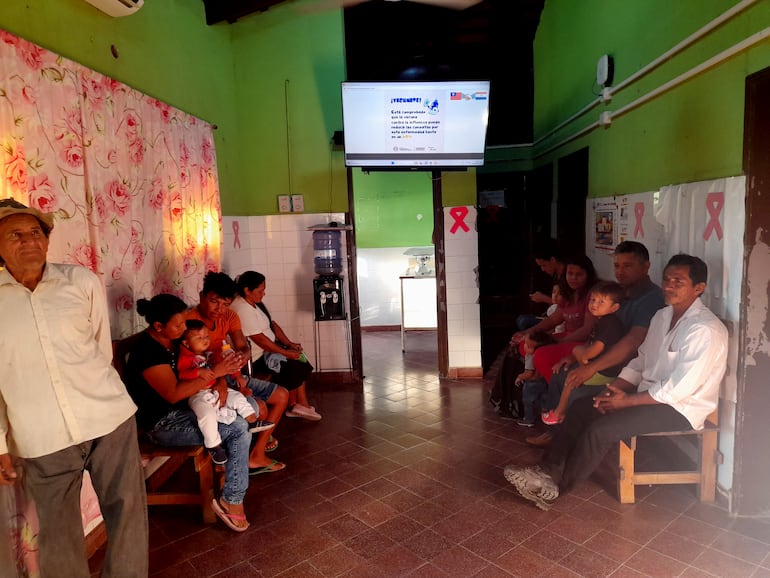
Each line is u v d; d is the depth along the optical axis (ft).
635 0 12.03
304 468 11.15
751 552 7.95
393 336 23.47
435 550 8.25
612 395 9.39
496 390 13.98
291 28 16.03
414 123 14.60
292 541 8.61
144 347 9.02
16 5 7.73
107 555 7.13
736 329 8.68
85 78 8.86
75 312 6.70
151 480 9.95
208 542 8.66
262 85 16.24
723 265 8.91
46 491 6.68
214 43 14.88
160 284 11.07
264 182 16.58
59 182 8.17
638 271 10.61
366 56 20.53
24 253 6.30
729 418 8.94
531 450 11.61
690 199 9.86
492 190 24.73
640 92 11.95
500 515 9.15
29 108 7.63
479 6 19.35
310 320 16.96
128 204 9.96
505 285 25.44
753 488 8.75
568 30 17.20
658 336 9.59
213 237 13.60
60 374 6.53
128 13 9.90
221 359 10.45
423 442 12.23
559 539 8.41
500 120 23.90
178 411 9.23
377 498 9.85
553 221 19.93
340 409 14.60
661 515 8.98
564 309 13.00
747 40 7.93
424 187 23.29
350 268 16.62
